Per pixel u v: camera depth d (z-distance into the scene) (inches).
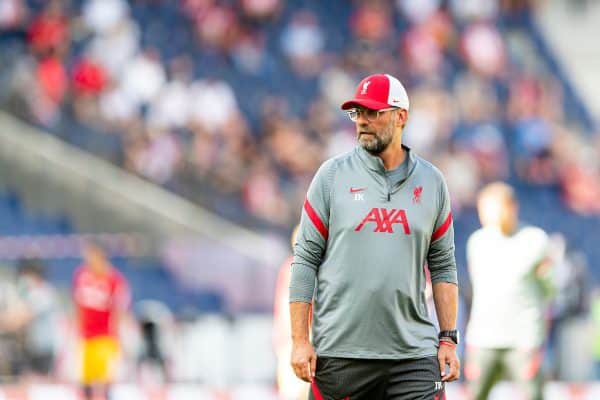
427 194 768.3
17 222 2472.9
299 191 2576.3
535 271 1224.8
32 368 1923.0
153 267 2133.4
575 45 3875.5
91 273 1768.0
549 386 1779.0
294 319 758.5
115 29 2896.2
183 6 3179.1
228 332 1897.1
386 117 757.3
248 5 3267.7
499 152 3171.8
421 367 759.7
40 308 1927.9
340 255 759.1
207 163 2581.2
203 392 1820.9
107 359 1769.2
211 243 2140.7
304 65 3250.5
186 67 2970.0
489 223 1242.6
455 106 3275.1
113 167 2536.9
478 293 1243.2
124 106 2758.4
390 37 3454.7
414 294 761.6
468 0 3607.3
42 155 2527.1
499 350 1230.3
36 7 2928.2
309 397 776.3
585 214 3122.5
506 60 3627.0
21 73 2645.2
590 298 2112.5
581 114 3747.5
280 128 2785.4
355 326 755.4
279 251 2182.6
